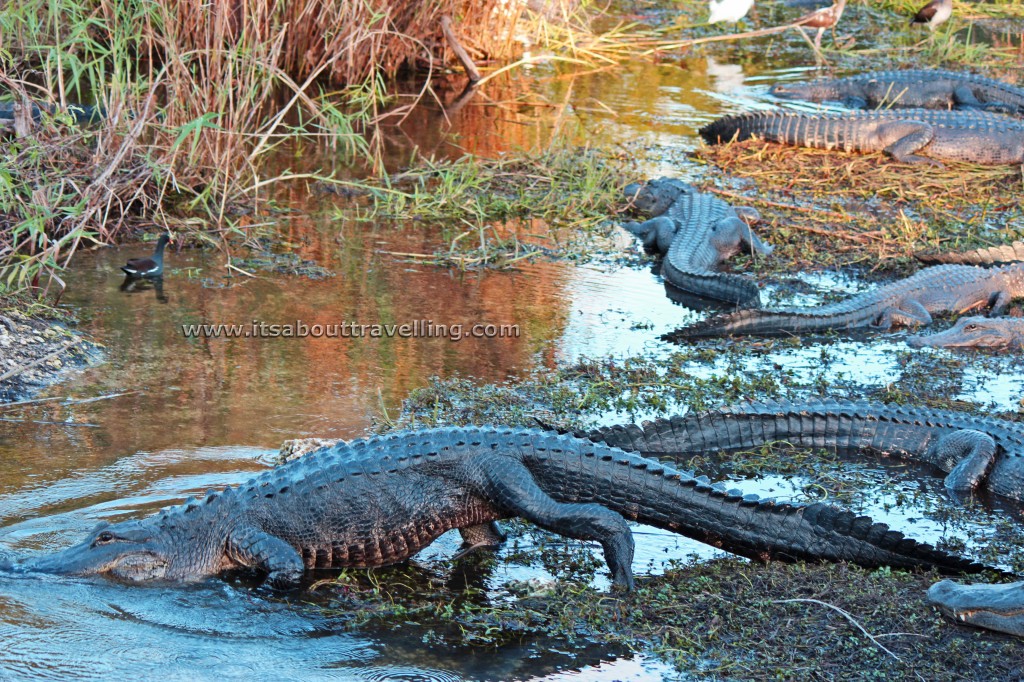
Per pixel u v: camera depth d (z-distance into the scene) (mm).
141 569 7223
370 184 16359
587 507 7598
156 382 10281
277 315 12078
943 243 15172
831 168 18250
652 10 28438
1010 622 6797
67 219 13156
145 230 14148
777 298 13578
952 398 10969
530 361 11359
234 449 9016
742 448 9930
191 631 6730
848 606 7164
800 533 7824
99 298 12172
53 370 10344
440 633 6871
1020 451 9289
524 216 16031
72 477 8422
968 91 21797
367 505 7617
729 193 16844
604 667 6555
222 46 15523
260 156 16531
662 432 9703
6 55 14586
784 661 6598
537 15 23531
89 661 6328
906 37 27188
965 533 8445
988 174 18109
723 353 11984
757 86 23031
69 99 17641
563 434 8234
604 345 11938
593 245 15234
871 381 11359
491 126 19484
